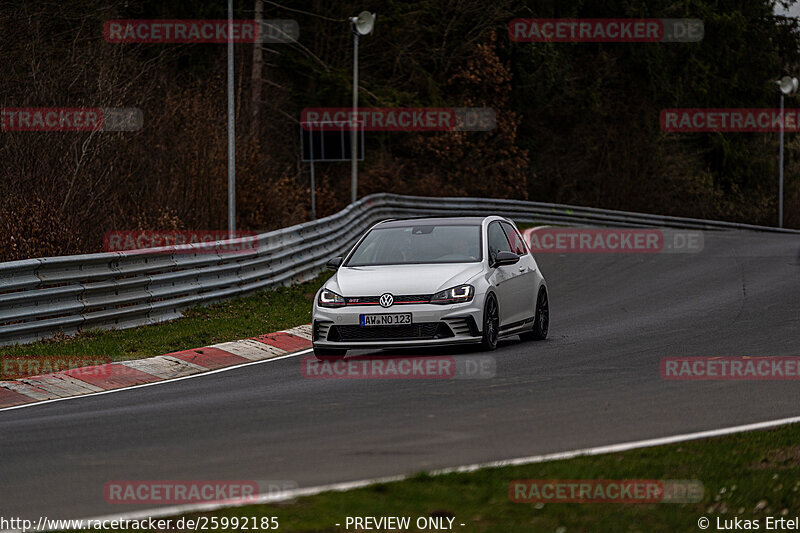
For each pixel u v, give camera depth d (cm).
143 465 2808
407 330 4712
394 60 18588
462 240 5134
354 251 5200
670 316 6469
